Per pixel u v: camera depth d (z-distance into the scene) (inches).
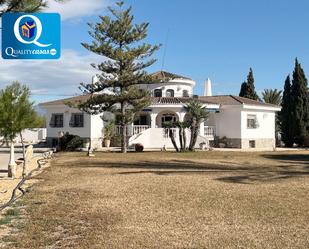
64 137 1567.4
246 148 1854.1
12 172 722.8
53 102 1855.3
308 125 2076.8
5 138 749.3
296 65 2091.5
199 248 293.7
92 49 1363.2
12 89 749.3
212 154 1322.6
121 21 1387.8
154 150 1584.6
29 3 426.9
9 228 355.6
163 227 352.8
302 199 472.4
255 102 2016.5
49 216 397.1
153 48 1417.3
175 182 609.3
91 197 494.6
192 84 2001.7
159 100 1779.0
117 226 357.1
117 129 1801.2
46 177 698.2
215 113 1920.5
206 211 413.7
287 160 1119.6
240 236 323.6
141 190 538.3
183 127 1478.8
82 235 330.0
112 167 870.4
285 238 317.1
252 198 478.3
